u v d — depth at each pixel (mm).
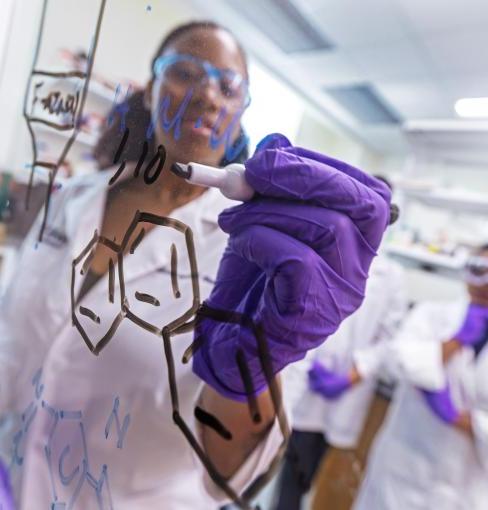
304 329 241
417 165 1646
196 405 290
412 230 1824
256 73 276
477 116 1917
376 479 1244
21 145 384
